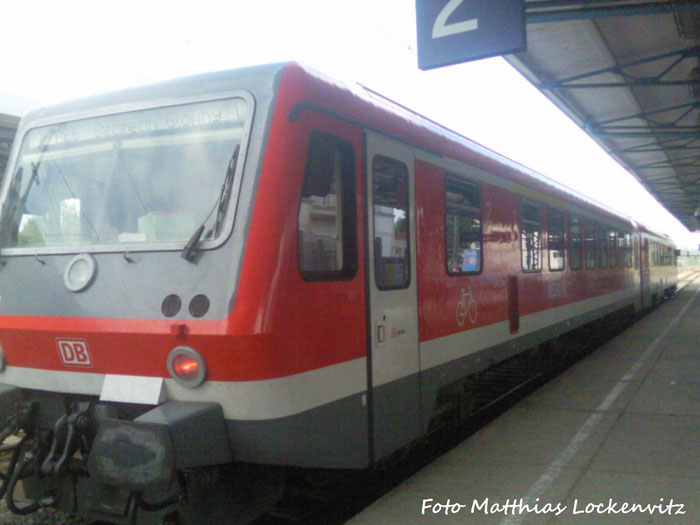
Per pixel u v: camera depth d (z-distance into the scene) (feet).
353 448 13.51
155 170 12.78
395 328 15.33
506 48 20.04
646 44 36.94
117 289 12.23
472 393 21.67
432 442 22.07
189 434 10.87
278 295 11.44
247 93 12.25
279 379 11.40
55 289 12.85
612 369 31.07
